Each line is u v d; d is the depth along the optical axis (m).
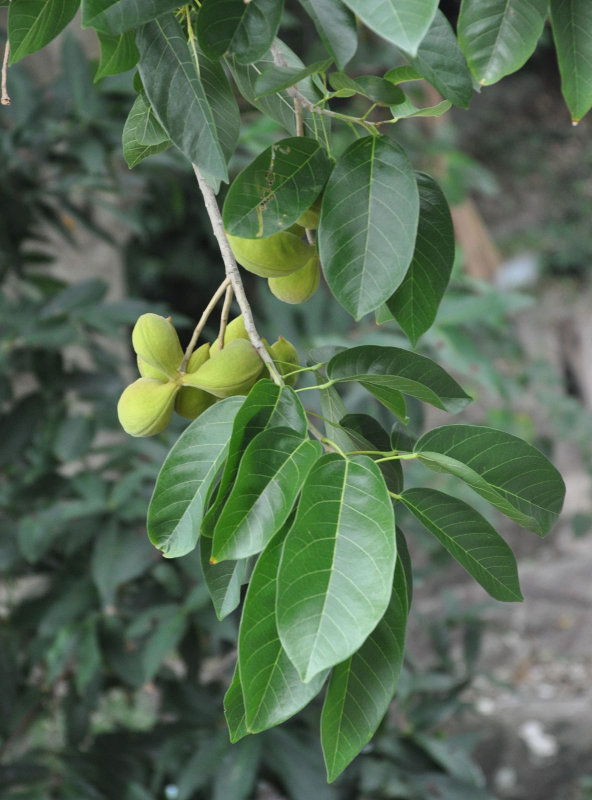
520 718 4.59
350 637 0.90
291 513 0.97
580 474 6.75
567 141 11.09
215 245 5.09
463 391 1.11
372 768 2.31
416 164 3.85
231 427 1.02
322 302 2.74
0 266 2.48
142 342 1.07
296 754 2.17
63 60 2.32
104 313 2.19
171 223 3.89
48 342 2.11
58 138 2.34
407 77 1.01
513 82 11.26
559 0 0.98
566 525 6.53
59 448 2.12
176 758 2.26
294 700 0.95
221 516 0.96
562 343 8.30
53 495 2.15
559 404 3.74
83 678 2.06
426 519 1.03
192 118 1.03
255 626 0.95
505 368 3.80
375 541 0.93
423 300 1.08
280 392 1.00
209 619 2.08
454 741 2.72
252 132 2.53
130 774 2.28
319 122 1.19
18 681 2.36
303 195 1.02
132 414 1.08
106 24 0.97
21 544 2.07
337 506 0.94
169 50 1.04
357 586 0.92
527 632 5.81
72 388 2.19
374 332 2.76
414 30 0.88
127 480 2.06
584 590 5.91
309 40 4.84
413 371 1.10
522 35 0.98
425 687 2.54
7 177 2.34
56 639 2.19
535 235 10.16
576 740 4.41
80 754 2.26
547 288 9.38
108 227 3.31
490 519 3.46
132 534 2.06
